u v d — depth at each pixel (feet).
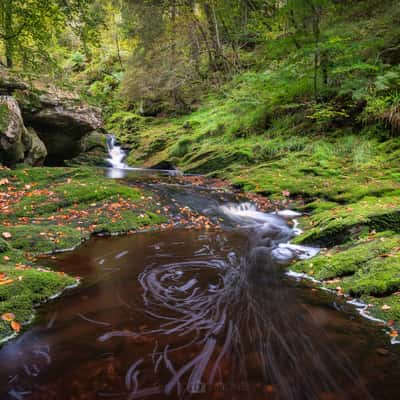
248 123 37.86
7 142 24.48
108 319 8.04
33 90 30.60
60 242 13.47
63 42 82.17
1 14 30.91
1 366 6.26
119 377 5.95
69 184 21.72
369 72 28.14
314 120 32.12
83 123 35.09
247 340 7.16
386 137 26.43
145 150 46.03
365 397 5.44
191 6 52.80
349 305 8.69
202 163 34.88
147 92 59.26
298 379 5.88
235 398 5.44
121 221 16.48
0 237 12.51
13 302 8.16
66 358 6.50
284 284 10.27
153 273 11.12
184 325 7.79
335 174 24.99
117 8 67.67
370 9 36.11
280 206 21.65
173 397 5.47
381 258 10.13
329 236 13.50
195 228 17.11
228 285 10.21
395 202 17.06
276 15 42.29
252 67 49.98
